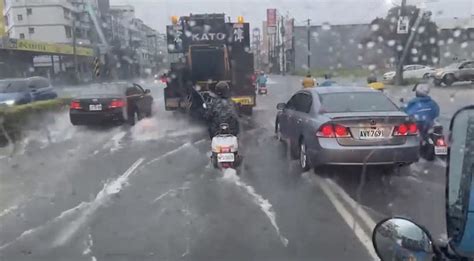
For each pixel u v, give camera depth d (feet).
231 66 44.47
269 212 17.22
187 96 42.98
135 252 13.94
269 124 40.83
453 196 8.35
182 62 44.75
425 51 91.09
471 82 83.35
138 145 31.99
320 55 114.21
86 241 14.88
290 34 117.50
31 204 18.90
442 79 82.02
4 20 109.19
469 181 8.09
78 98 39.19
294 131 25.34
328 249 13.84
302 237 14.79
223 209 17.67
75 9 127.85
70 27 128.57
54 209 18.20
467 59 89.76
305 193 19.54
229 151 23.72
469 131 8.46
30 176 23.70
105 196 19.79
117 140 34.22
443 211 16.98
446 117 38.11
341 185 20.62
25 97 51.39
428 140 24.48
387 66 92.99
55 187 21.44
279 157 26.73
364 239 14.52
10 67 102.37
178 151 29.45
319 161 21.01
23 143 33.50
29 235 15.49
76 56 108.47
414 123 20.88
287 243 14.34
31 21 126.52
